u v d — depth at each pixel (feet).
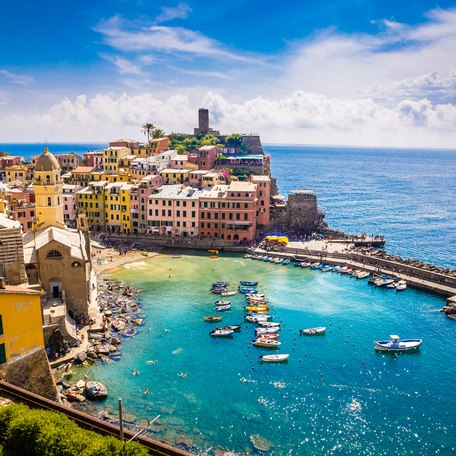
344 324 316.19
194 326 307.99
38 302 185.68
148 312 330.75
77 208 560.20
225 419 210.59
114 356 263.90
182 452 117.70
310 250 486.38
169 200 529.45
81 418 131.75
